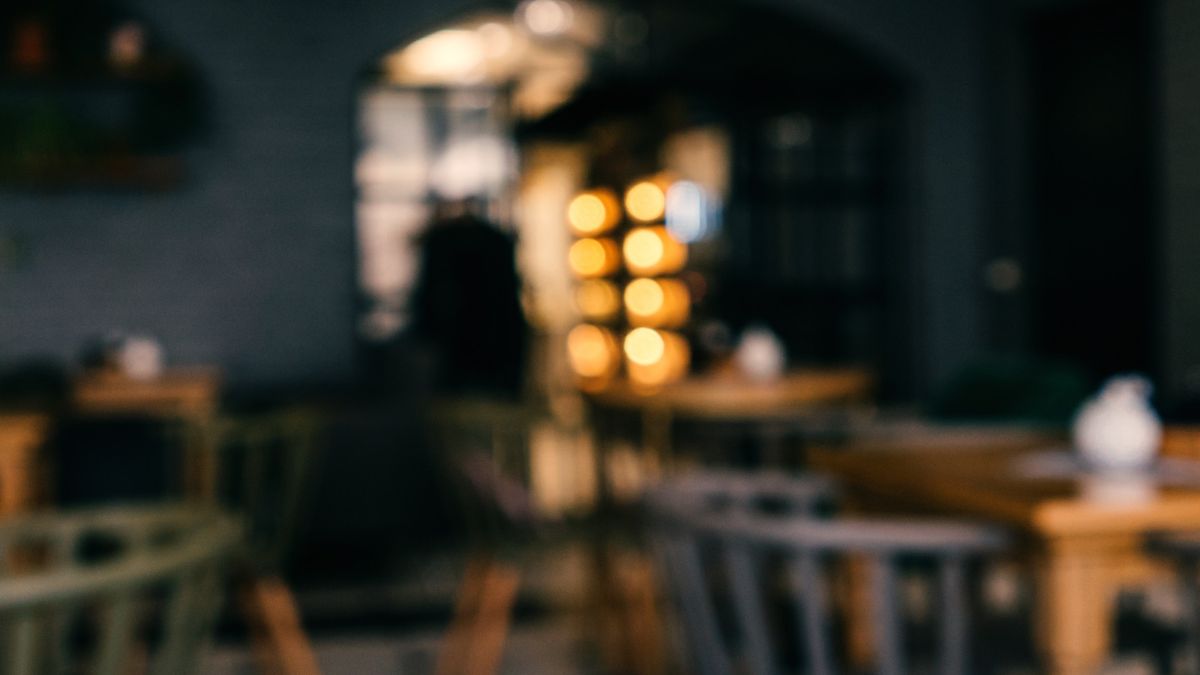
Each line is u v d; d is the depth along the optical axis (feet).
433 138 21.67
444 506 15.48
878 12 20.93
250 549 10.62
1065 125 20.17
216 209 18.25
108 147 17.17
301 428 10.97
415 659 11.48
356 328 18.75
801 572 5.08
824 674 5.07
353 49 18.67
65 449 13.92
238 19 18.29
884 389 21.54
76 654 9.84
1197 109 17.51
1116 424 6.60
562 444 22.71
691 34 20.89
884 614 5.03
